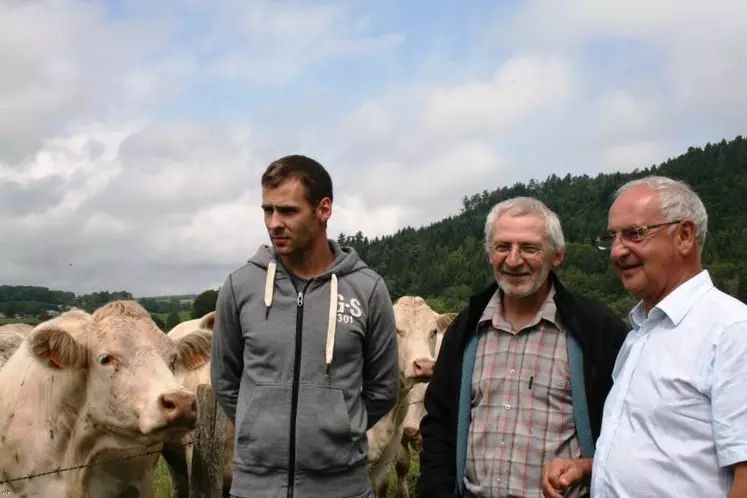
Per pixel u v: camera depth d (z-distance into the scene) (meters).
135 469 5.36
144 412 4.53
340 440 3.51
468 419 3.71
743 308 2.79
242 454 3.55
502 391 3.62
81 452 5.01
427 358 7.09
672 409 2.78
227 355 3.78
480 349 3.78
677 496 2.73
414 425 8.34
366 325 3.68
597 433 3.47
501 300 3.83
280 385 3.51
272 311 3.59
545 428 3.50
